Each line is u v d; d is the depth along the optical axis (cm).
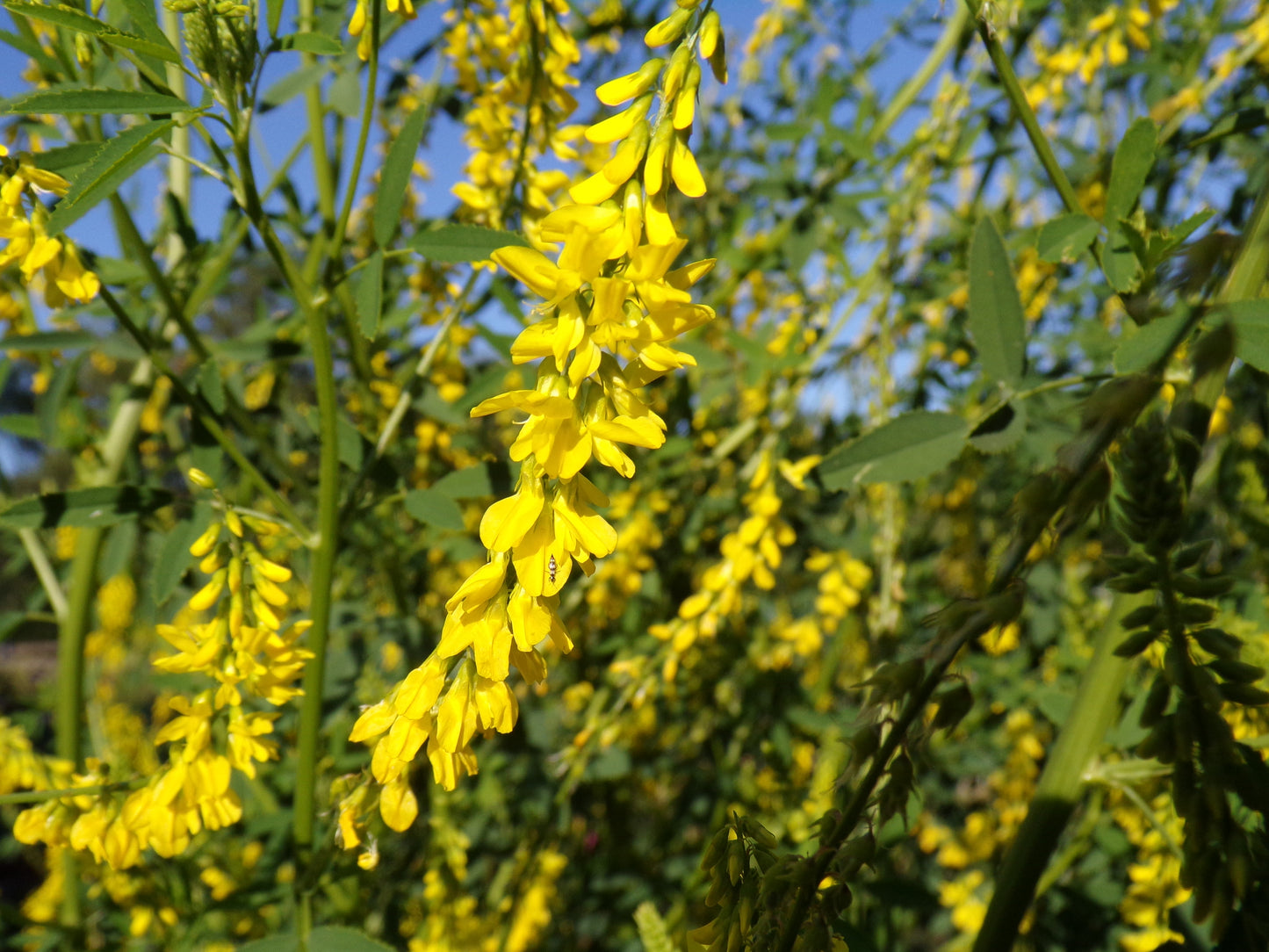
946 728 8
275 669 12
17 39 14
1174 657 7
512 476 15
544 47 15
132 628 35
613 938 27
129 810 12
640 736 27
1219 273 8
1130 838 18
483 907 25
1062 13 22
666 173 7
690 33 7
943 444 12
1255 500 19
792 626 24
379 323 13
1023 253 24
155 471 21
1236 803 8
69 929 19
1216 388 9
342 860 14
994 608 7
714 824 26
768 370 22
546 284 7
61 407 18
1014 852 10
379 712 8
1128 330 12
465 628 7
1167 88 23
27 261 11
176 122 11
